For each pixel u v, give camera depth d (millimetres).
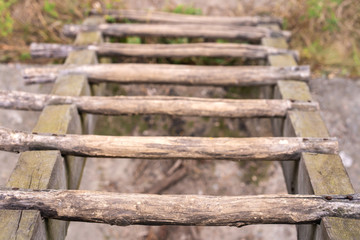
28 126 4387
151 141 2586
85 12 4832
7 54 4652
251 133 4559
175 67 3541
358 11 5137
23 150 2506
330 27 4965
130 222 2127
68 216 2113
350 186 2293
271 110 3020
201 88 4707
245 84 3502
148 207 2121
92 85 3637
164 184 4414
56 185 2432
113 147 2553
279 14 5090
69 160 2711
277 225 4289
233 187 4426
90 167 4500
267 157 2588
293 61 3832
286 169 2973
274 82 3482
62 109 2906
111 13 4734
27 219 2031
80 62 3650
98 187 4395
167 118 4656
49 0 4922
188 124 4648
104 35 4398
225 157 2586
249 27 4508
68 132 2793
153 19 4703
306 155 2533
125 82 3527
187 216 2113
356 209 2094
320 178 2354
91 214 2109
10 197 2094
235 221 2131
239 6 5324
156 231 4234
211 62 4668
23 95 2990
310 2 4914
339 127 4430
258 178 4465
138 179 4488
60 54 3928
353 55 4863
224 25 4523
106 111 3023
